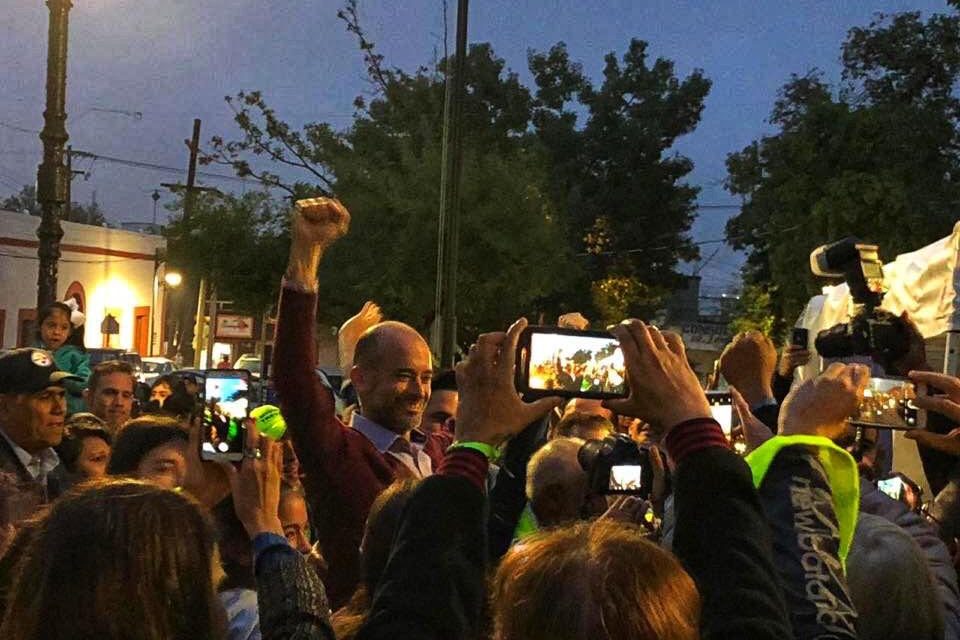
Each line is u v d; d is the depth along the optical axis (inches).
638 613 66.9
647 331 85.0
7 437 189.2
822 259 138.2
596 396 86.5
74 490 85.0
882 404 114.6
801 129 1015.0
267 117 1267.2
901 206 930.7
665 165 1813.5
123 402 274.2
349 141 1259.8
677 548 81.0
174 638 79.3
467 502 79.8
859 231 947.3
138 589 78.0
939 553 120.2
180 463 136.9
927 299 309.6
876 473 176.4
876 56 1117.1
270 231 1226.6
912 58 1091.9
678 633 67.6
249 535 105.7
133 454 137.5
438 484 80.4
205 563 82.5
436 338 652.7
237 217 1212.5
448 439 200.5
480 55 1732.3
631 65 1833.2
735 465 81.6
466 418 83.9
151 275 1619.1
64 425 206.4
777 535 90.5
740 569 78.1
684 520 80.9
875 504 123.5
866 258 135.1
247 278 1216.2
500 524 131.1
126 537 79.0
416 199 1029.2
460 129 647.8
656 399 84.0
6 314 1275.8
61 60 529.0
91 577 77.6
